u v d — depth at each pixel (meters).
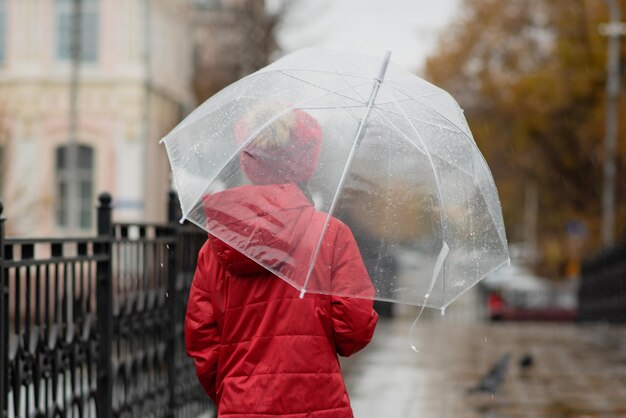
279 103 4.42
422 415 9.83
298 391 4.16
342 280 4.20
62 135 38.69
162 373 8.12
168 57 42.62
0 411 4.74
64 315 5.80
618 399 11.00
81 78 38.62
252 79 4.64
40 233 37.34
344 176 4.34
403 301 4.44
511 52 44.97
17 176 37.62
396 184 4.45
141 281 7.50
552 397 11.12
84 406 6.18
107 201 6.51
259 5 38.91
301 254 4.14
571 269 43.47
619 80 39.38
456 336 19.80
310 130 4.37
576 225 39.28
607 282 20.38
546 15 43.59
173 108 43.62
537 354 15.99
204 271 4.37
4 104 31.66
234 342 4.27
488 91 43.88
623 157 38.53
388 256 4.43
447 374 13.13
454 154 4.66
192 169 4.40
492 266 4.74
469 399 10.93
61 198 38.69
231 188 4.25
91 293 6.29
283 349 4.18
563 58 39.47
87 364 6.23
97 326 6.43
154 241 7.78
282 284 4.21
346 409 4.26
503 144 43.97
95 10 38.69
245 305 4.23
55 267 5.65
